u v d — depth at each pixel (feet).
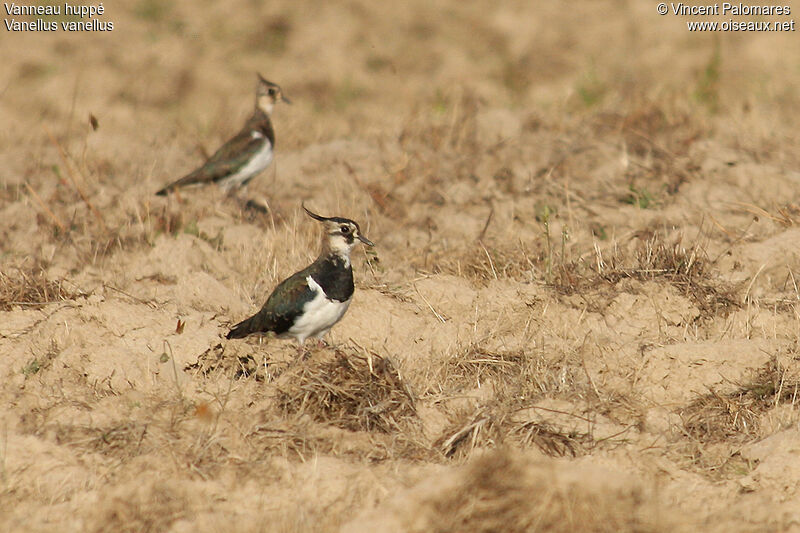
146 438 30.42
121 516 26.53
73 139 69.56
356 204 54.54
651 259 42.57
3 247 49.19
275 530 25.77
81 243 49.49
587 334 37.81
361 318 39.22
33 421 31.58
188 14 103.86
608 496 25.48
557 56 89.81
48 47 92.58
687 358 34.50
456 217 51.83
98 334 37.01
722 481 28.71
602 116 65.05
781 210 48.93
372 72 90.17
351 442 30.99
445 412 33.01
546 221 44.37
